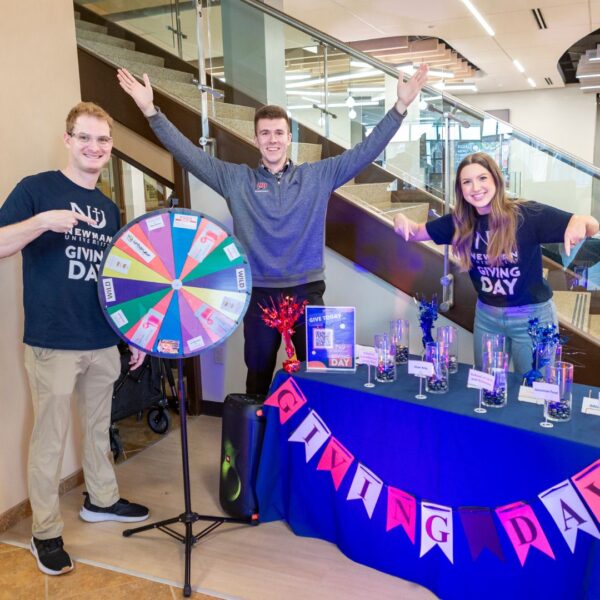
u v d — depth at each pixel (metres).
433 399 2.05
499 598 1.88
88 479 2.55
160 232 2.16
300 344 2.79
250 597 2.05
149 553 2.33
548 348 2.07
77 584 2.14
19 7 2.49
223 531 2.48
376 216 3.15
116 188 6.25
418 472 2.04
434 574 2.04
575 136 14.38
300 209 2.63
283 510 2.54
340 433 2.25
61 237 2.21
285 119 2.62
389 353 2.27
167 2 5.19
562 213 2.21
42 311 2.21
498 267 2.32
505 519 1.83
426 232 2.57
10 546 2.40
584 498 1.66
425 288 3.10
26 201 2.15
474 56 10.27
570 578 1.73
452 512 1.95
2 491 2.50
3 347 2.48
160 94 3.59
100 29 5.59
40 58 2.61
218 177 2.71
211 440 3.41
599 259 2.92
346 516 2.25
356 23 8.16
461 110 3.54
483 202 2.24
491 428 1.83
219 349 3.67
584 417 1.85
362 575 2.17
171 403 3.80
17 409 2.56
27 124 2.55
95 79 3.71
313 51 4.58
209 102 3.93
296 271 2.66
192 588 2.10
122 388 3.22
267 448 2.47
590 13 7.59
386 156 3.98
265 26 4.73
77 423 2.90
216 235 2.19
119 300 2.16
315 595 2.05
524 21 7.99
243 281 2.21
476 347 2.53
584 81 12.45
